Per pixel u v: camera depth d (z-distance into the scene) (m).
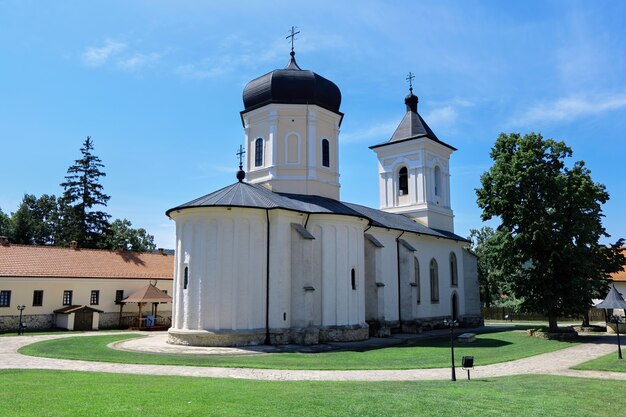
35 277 42.78
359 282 33.56
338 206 36.19
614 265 41.12
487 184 38.53
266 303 29.67
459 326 49.53
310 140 37.09
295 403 12.48
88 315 44.75
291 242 30.80
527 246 36.38
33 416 10.84
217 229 29.06
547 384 16.44
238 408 11.84
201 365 20.38
